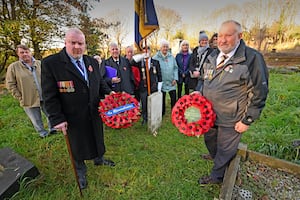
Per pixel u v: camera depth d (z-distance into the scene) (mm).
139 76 3385
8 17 6605
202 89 1932
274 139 2719
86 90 1833
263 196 1864
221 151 1865
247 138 2951
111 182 2154
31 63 2834
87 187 2076
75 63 1778
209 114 1688
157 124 3326
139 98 3676
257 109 1546
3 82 7203
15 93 2824
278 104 4219
